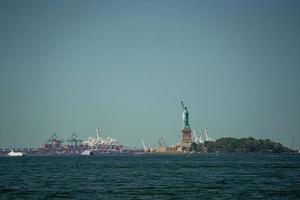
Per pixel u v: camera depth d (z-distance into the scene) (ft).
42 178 581.94
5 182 522.06
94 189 448.65
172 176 610.65
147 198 383.45
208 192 420.36
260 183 499.51
